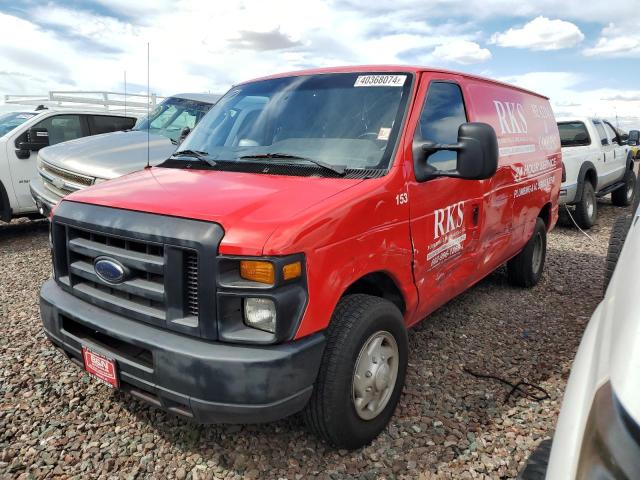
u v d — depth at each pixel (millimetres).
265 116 3604
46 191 6645
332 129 3297
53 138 8406
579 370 1476
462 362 3934
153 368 2447
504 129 4441
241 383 2270
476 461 2811
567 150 9125
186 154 3643
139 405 3273
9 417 3119
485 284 5836
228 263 2330
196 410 2355
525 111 5082
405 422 3135
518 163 4637
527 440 2982
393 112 3219
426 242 3236
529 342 4328
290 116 3500
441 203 3369
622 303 1438
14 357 3861
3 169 7594
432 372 3760
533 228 5289
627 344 1226
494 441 2975
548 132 5688
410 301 3184
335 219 2508
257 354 2291
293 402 2379
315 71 3822
